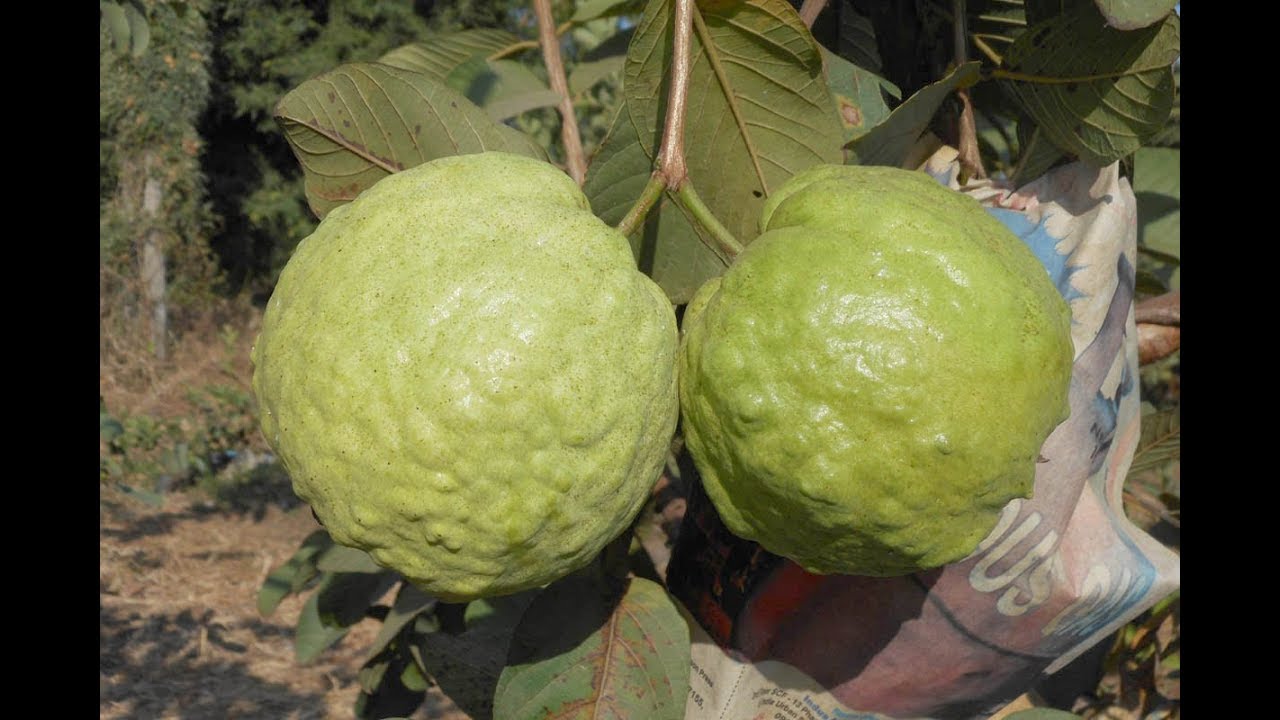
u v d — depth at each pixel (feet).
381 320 0.85
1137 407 1.36
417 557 0.88
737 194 1.21
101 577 6.78
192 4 10.93
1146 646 1.93
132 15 2.49
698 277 1.27
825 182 0.97
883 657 1.18
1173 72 1.14
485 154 0.98
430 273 0.86
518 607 1.61
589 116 4.39
